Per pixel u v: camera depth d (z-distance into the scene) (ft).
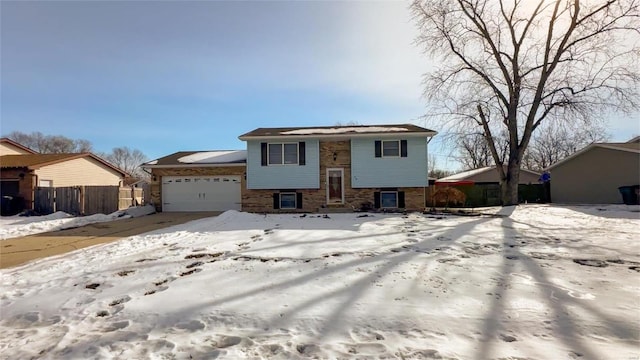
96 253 24.49
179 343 10.23
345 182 57.00
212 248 24.85
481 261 19.69
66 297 14.62
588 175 68.33
